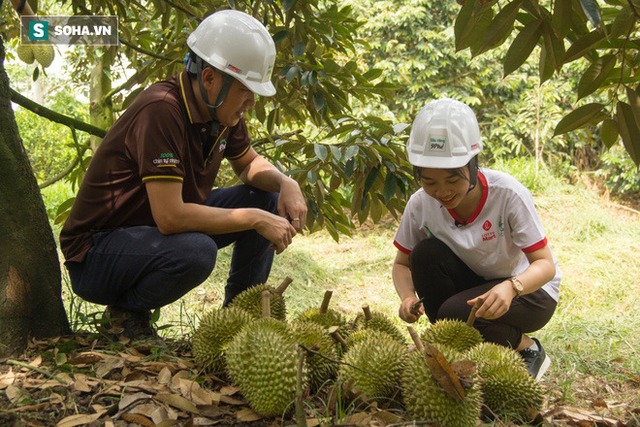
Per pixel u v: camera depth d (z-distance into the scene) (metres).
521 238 2.49
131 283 2.46
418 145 2.37
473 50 2.24
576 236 7.44
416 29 10.30
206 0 3.52
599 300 5.62
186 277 2.39
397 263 2.85
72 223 2.52
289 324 2.24
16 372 2.20
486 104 10.80
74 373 2.19
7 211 2.44
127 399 2.00
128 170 2.41
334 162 3.42
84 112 10.51
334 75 3.61
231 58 2.30
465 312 2.57
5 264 2.41
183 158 2.40
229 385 2.19
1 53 2.53
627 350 3.88
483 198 2.52
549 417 2.25
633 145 2.36
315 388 2.14
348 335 2.41
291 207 2.74
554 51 2.21
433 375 1.86
